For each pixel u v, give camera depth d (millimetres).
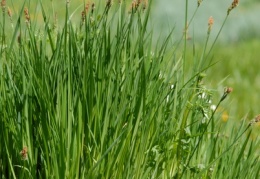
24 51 5887
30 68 5598
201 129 6434
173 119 5988
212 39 23625
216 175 6383
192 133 6379
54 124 5473
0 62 5953
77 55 5844
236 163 6254
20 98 5699
